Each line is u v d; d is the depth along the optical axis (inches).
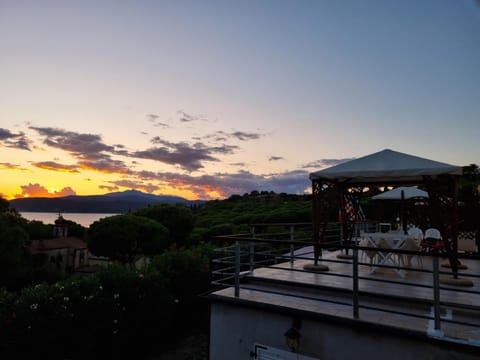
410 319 152.9
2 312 200.8
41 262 1250.6
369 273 239.5
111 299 252.5
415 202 397.4
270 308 171.0
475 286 200.5
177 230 1261.1
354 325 146.3
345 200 320.2
